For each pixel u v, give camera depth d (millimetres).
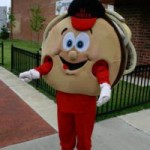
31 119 5426
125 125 5168
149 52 9227
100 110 5719
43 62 3285
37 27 25688
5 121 5281
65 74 3051
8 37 34000
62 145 3506
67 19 3150
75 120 3234
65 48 3041
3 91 7465
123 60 3049
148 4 9117
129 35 3008
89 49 2926
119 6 9828
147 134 4832
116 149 4258
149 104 6398
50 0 24156
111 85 3051
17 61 9891
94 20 2959
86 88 3010
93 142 4441
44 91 7430
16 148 4238
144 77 7023
